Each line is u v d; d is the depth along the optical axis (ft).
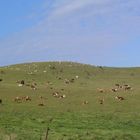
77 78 384.68
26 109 233.35
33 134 161.89
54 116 214.28
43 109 234.99
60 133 168.86
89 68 443.32
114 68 453.99
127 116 218.59
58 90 299.58
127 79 390.83
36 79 358.02
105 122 201.26
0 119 201.67
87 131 175.94
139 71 438.81
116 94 285.84
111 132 175.32
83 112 228.22
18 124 189.67
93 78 394.52
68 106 245.86
